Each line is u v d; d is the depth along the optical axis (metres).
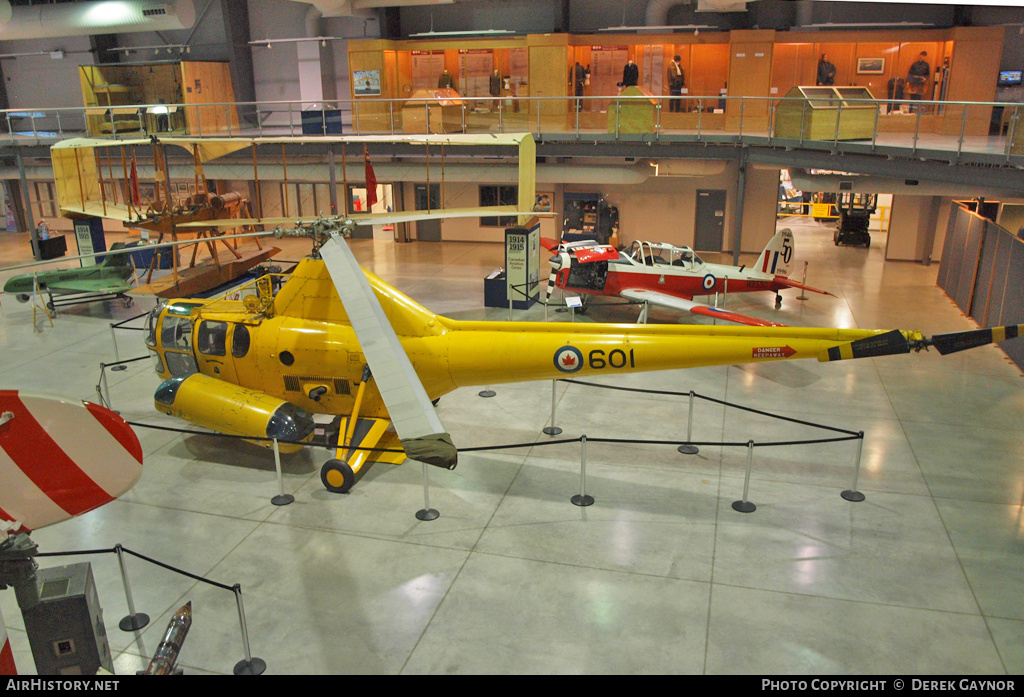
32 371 14.30
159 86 25.06
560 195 25.44
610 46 24.33
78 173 19.50
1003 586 7.73
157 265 22.25
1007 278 14.77
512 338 9.52
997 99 21.42
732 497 9.56
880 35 21.91
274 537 8.75
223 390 10.26
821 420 11.91
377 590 7.75
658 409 12.46
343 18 26.44
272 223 13.84
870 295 19.28
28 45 29.11
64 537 8.77
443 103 20.52
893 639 6.95
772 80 23.53
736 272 17.30
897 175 14.81
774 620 7.23
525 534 8.76
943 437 11.24
